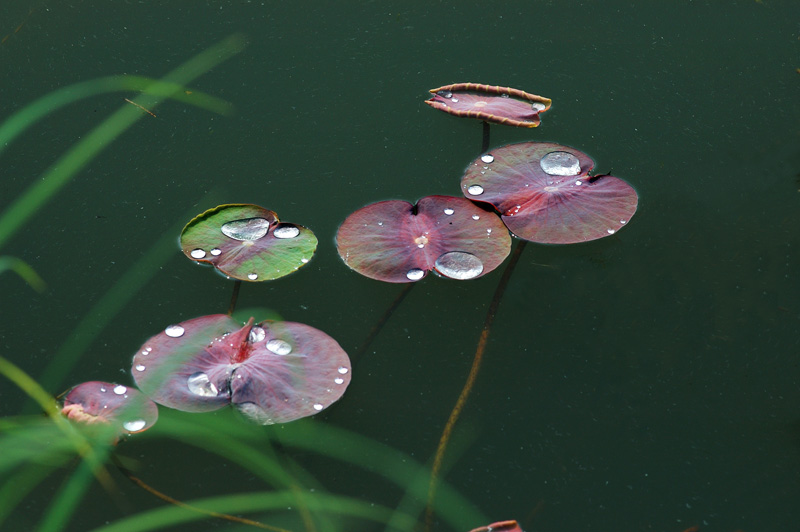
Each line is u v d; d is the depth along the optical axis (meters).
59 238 2.61
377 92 2.71
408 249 2.59
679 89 2.71
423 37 2.76
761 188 2.64
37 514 2.48
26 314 2.57
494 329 2.58
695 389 2.55
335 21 2.78
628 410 2.54
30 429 2.52
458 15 2.79
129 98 2.71
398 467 2.51
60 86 2.71
